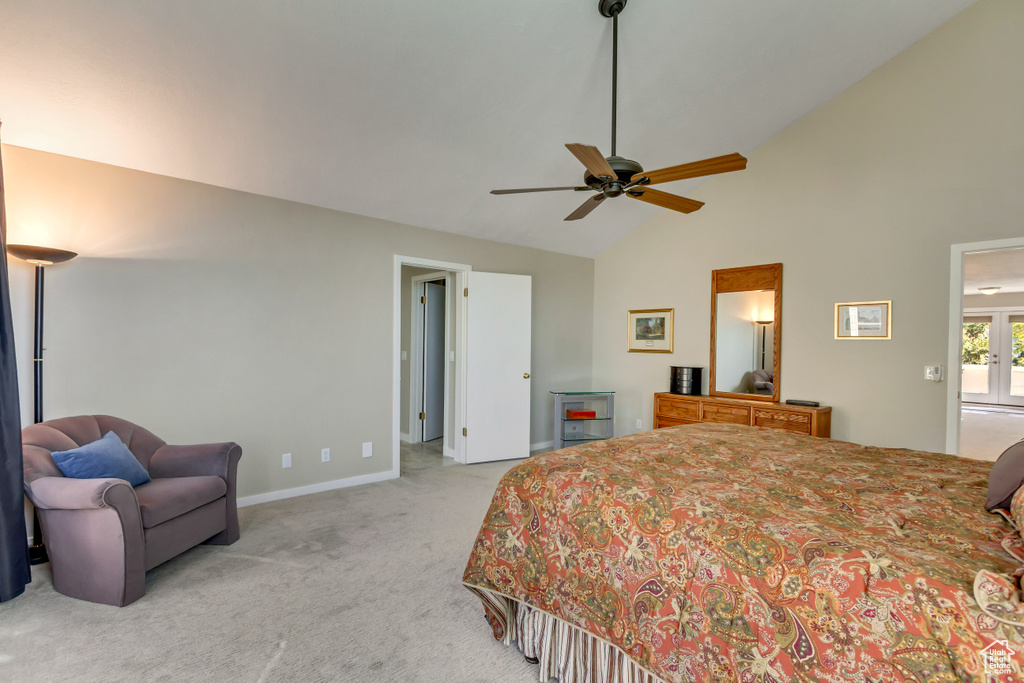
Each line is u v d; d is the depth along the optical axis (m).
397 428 4.22
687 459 2.03
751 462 1.99
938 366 3.46
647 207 4.96
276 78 2.55
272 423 3.50
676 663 1.29
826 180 3.98
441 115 3.06
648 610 1.38
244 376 3.37
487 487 3.91
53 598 2.16
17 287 2.59
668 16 2.75
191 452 2.73
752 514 1.39
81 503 2.04
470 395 4.70
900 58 3.60
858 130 3.81
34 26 2.08
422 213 4.12
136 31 2.18
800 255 4.12
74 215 2.74
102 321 2.83
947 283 3.42
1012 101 3.16
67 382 2.72
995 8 3.21
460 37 2.55
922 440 3.53
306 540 2.82
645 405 5.34
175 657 1.75
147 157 2.88
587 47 2.81
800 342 4.12
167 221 3.05
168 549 2.35
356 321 3.95
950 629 0.95
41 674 1.65
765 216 4.34
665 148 4.01
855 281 3.83
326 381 3.78
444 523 3.11
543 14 2.54
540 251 5.34
